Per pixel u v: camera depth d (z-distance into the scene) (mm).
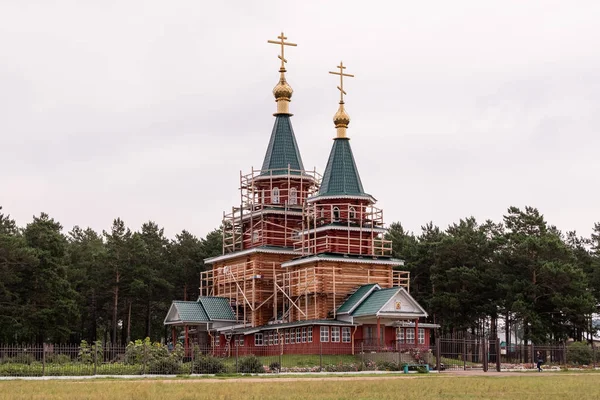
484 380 55406
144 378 58094
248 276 93875
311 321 80938
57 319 102250
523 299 96062
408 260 113562
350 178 90188
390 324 81938
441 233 116812
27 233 105875
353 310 81750
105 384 49281
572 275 95125
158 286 118688
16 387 46469
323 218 89250
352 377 60375
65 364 66625
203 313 92812
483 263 104625
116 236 117125
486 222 114312
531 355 81375
